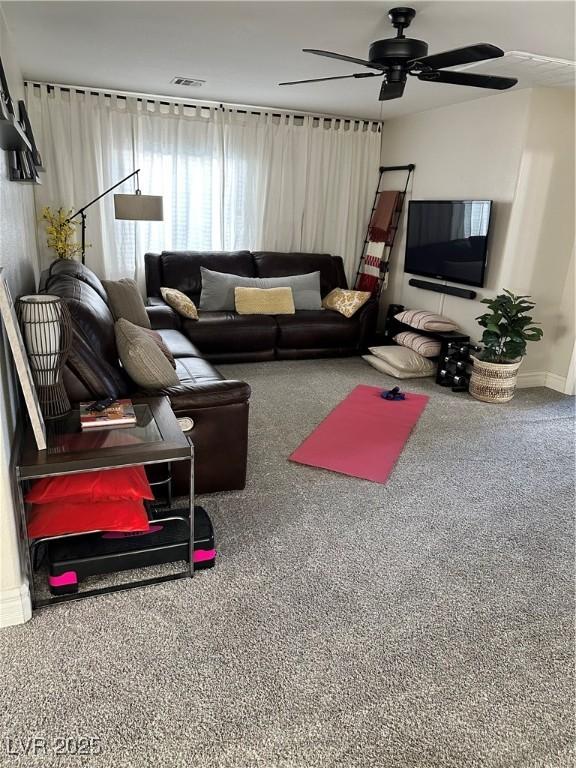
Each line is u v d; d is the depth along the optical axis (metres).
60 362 2.24
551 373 4.96
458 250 4.94
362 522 2.71
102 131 5.20
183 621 2.01
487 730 1.63
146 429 2.19
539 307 4.80
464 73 2.93
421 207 5.36
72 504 2.13
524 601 2.20
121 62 4.07
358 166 6.12
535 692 1.78
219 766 1.49
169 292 5.12
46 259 5.30
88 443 2.04
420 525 2.70
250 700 1.70
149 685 1.73
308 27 3.06
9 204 2.52
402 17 2.75
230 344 5.20
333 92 4.80
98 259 5.45
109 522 2.11
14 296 2.48
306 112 5.79
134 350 2.61
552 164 4.48
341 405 4.30
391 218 5.87
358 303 5.60
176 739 1.56
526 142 4.33
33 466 1.86
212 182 5.71
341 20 2.92
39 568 2.25
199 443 2.75
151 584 2.19
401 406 4.33
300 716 1.65
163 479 2.73
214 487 2.88
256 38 3.32
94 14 3.00
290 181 5.94
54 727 1.59
